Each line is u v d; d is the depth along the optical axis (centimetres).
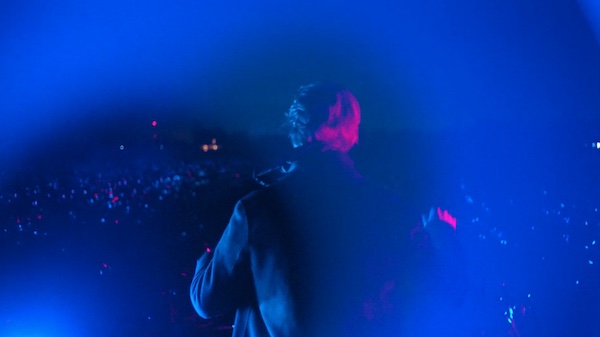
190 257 898
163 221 1124
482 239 777
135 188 1594
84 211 1273
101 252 922
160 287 758
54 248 955
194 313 672
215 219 1126
